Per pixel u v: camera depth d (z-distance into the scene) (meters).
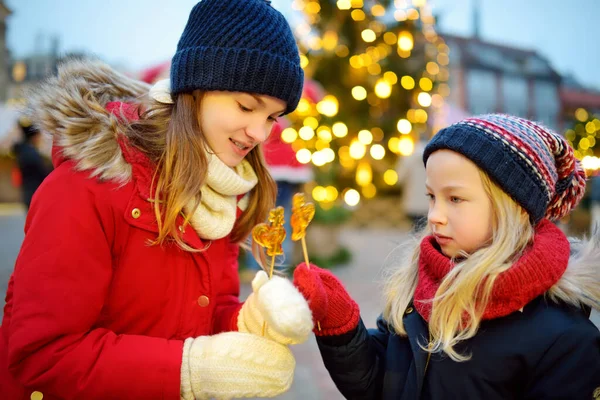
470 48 21.19
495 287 1.17
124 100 1.46
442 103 7.34
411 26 6.42
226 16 1.25
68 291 1.13
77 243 1.15
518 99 21.33
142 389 1.13
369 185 7.72
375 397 1.41
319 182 6.32
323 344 1.38
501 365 1.18
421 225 1.67
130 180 1.25
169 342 1.19
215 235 1.33
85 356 1.12
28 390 1.22
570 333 1.15
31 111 1.33
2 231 8.37
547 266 1.17
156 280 1.28
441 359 1.26
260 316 1.20
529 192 1.22
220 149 1.30
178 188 1.22
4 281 4.75
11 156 12.91
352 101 6.78
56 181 1.21
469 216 1.23
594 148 9.41
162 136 1.30
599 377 1.11
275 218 1.23
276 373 1.16
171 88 1.32
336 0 6.34
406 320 1.38
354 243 7.77
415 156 8.01
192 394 1.16
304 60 5.55
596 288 1.22
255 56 1.23
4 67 16.78
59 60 1.47
